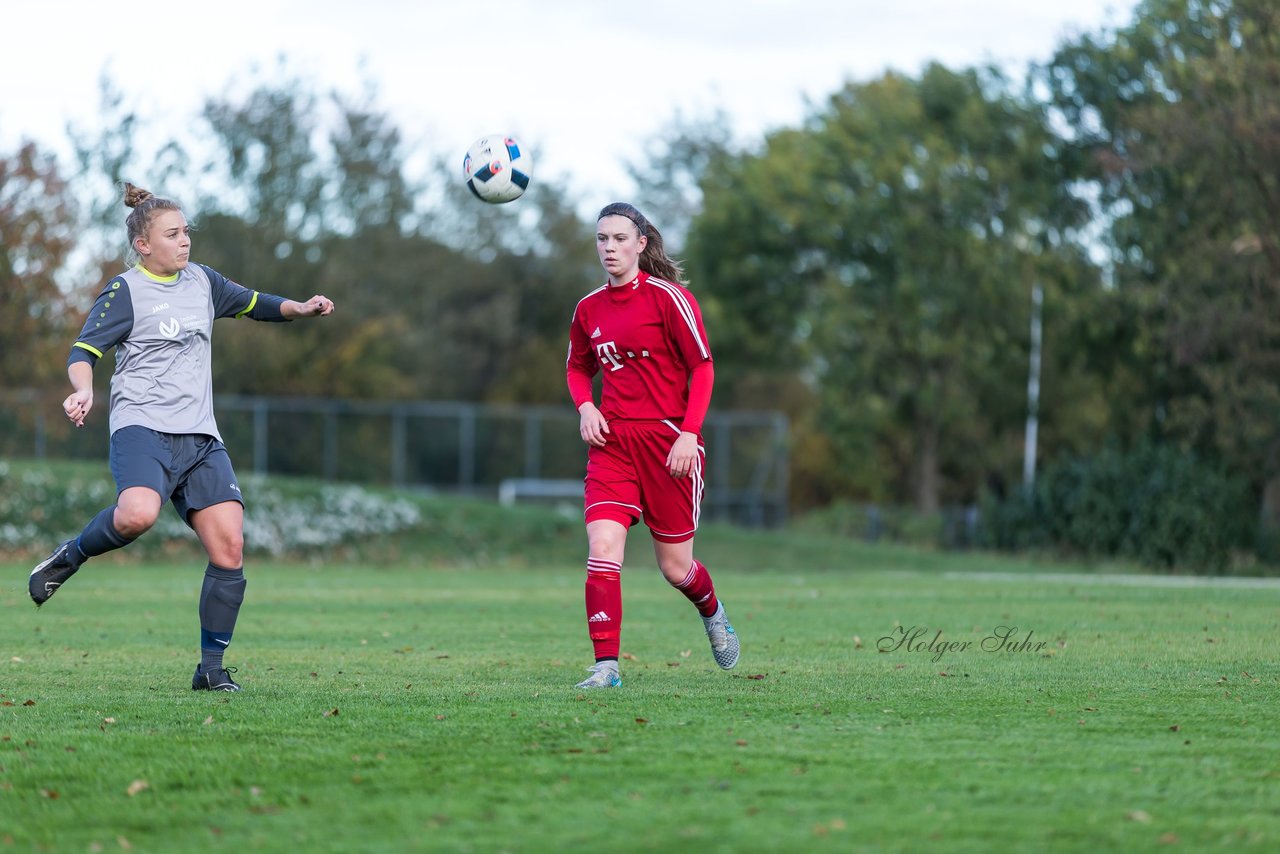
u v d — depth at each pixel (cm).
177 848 1116
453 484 12269
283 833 1157
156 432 1947
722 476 12988
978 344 11275
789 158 13512
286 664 2464
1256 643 2812
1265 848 1098
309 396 14912
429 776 1364
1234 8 8881
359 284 15612
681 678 2188
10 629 3306
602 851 1091
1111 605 4203
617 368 2122
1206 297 8856
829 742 1542
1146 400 10306
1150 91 9719
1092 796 1275
